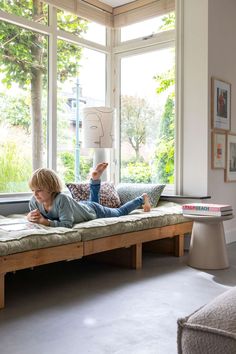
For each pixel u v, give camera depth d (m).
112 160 4.31
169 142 3.94
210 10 3.59
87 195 3.27
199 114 3.63
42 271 2.73
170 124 3.93
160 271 2.71
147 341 1.55
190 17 3.67
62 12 3.74
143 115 4.15
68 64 3.84
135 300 2.07
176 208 3.38
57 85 3.71
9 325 1.72
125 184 3.80
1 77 3.22
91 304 2.01
